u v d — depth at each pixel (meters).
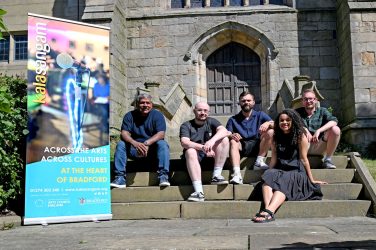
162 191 6.55
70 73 6.22
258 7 15.70
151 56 15.72
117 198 6.59
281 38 15.43
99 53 6.48
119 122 14.42
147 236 4.37
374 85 12.84
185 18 15.77
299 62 15.29
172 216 6.15
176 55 15.66
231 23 15.59
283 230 4.57
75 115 6.18
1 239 4.53
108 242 4.02
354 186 6.32
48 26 6.14
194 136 6.75
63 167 6.02
